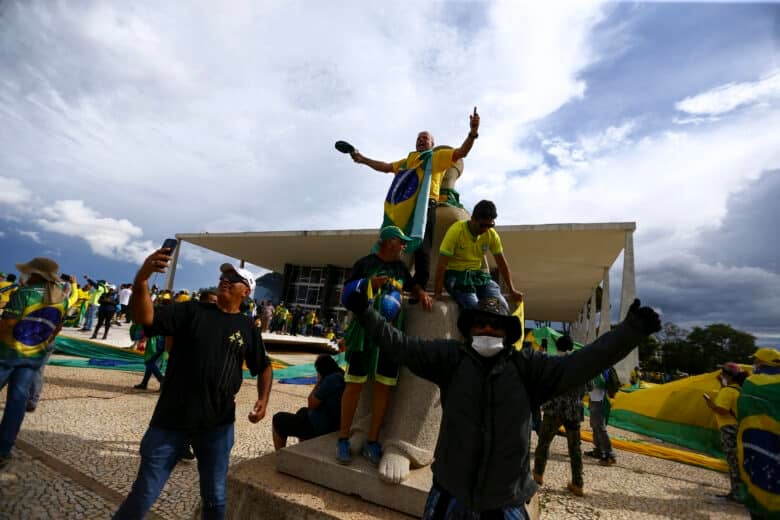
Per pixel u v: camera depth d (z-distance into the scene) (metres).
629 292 17.00
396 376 2.67
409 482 2.30
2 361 3.29
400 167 3.60
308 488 2.46
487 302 1.84
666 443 7.46
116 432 4.39
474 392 1.60
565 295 34.84
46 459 3.44
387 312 2.63
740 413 3.20
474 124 3.13
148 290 1.96
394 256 2.78
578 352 1.55
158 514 2.85
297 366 11.70
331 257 30.20
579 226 18.11
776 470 2.94
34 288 3.54
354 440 2.68
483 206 2.99
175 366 2.10
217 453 2.11
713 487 4.93
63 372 7.46
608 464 5.59
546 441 4.45
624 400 8.99
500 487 1.52
